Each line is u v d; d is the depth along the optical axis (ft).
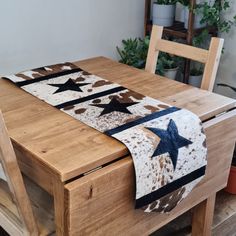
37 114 4.27
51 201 4.33
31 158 3.56
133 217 3.99
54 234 3.94
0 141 3.18
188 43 8.04
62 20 7.89
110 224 3.77
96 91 4.91
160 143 3.79
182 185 4.14
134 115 4.23
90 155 3.49
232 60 8.44
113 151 3.56
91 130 3.92
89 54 8.67
